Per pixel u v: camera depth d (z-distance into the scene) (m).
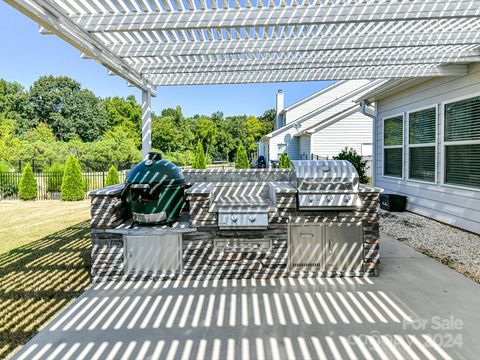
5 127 27.84
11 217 7.54
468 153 5.30
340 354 2.14
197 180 4.87
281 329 2.46
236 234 3.52
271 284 3.36
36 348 2.27
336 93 20.31
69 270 3.82
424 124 6.62
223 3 3.24
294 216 3.50
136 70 5.06
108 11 3.25
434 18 3.22
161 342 2.32
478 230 5.09
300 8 3.26
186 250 3.53
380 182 8.88
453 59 4.77
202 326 2.53
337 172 3.51
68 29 3.26
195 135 38.06
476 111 5.07
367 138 14.45
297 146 18.53
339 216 3.49
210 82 5.81
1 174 12.61
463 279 3.37
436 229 5.57
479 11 3.17
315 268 3.53
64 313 2.77
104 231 3.51
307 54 4.95
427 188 6.52
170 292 3.19
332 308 2.79
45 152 21.08
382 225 5.95
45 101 37.00
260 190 4.58
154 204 3.56
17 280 3.52
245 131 46.12
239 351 2.19
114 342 2.33
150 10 3.27
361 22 3.29
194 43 4.21
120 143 26.02
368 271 3.50
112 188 3.86
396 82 6.58
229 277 3.53
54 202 10.57
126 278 3.52
